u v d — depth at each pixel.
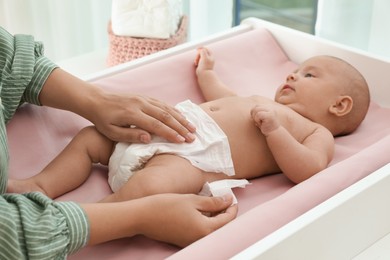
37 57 0.98
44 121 1.00
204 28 1.98
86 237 0.72
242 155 0.96
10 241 0.65
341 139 1.07
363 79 1.09
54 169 0.89
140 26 1.46
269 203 0.79
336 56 1.22
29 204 0.70
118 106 0.92
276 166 0.99
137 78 1.12
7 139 0.89
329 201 0.74
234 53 1.25
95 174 0.95
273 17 2.36
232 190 0.95
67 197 0.90
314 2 1.85
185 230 0.77
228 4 1.98
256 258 0.64
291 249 0.69
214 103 1.04
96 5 1.85
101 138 0.94
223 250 0.70
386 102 1.16
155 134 0.91
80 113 0.95
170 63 1.17
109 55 1.54
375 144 0.93
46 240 0.67
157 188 0.83
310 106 1.06
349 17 1.65
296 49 1.29
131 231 0.77
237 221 0.75
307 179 0.87
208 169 0.92
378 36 1.60
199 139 0.93
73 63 1.56
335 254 0.77
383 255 0.81
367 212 0.79
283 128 0.94
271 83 1.23
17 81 0.93
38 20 1.78
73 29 1.85
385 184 0.80
